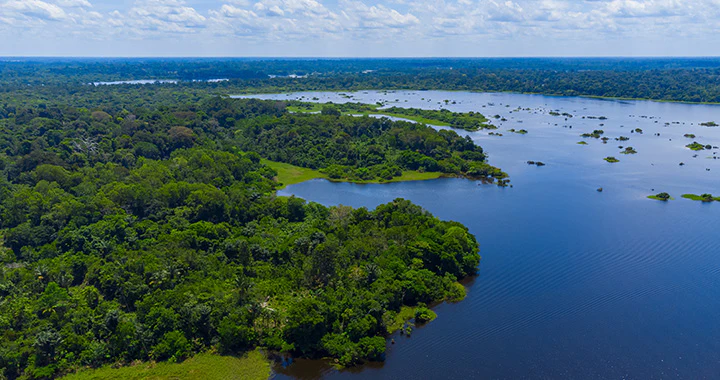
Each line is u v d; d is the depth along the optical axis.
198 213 163.12
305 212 169.62
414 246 131.75
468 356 101.69
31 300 111.56
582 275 134.62
